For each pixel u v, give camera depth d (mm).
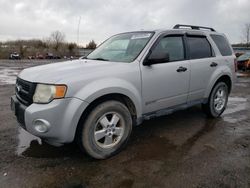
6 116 4973
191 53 4344
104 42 4719
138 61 3543
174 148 3602
